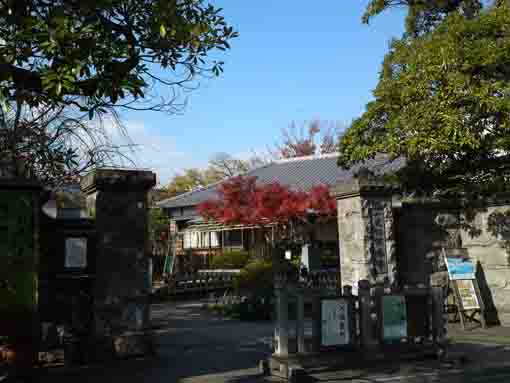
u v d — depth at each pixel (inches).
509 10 385.7
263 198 841.5
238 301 559.8
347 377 263.7
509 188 397.1
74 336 313.0
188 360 314.7
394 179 427.5
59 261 329.7
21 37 225.6
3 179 282.4
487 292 426.9
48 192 343.6
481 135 374.6
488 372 271.1
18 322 268.7
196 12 276.5
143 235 343.9
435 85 370.3
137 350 326.0
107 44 239.1
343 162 418.6
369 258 384.8
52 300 324.8
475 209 435.5
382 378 261.6
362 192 391.2
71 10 245.4
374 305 296.0
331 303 282.8
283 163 1190.9
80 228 335.9
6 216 280.7
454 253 438.0
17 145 402.9
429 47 390.9
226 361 310.3
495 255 423.8
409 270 427.5
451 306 426.6
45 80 220.7
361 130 405.4
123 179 339.3
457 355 290.4
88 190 350.9
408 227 434.6
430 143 352.2
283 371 264.5
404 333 295.3
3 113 386.0
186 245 1190.9
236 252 1011.3
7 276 274.8
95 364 306.7
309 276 726.5
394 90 390.6
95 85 246.5
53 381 265.7
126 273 335.6
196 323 493.0
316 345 275.9
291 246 892.6
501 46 363.9
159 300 771.4
